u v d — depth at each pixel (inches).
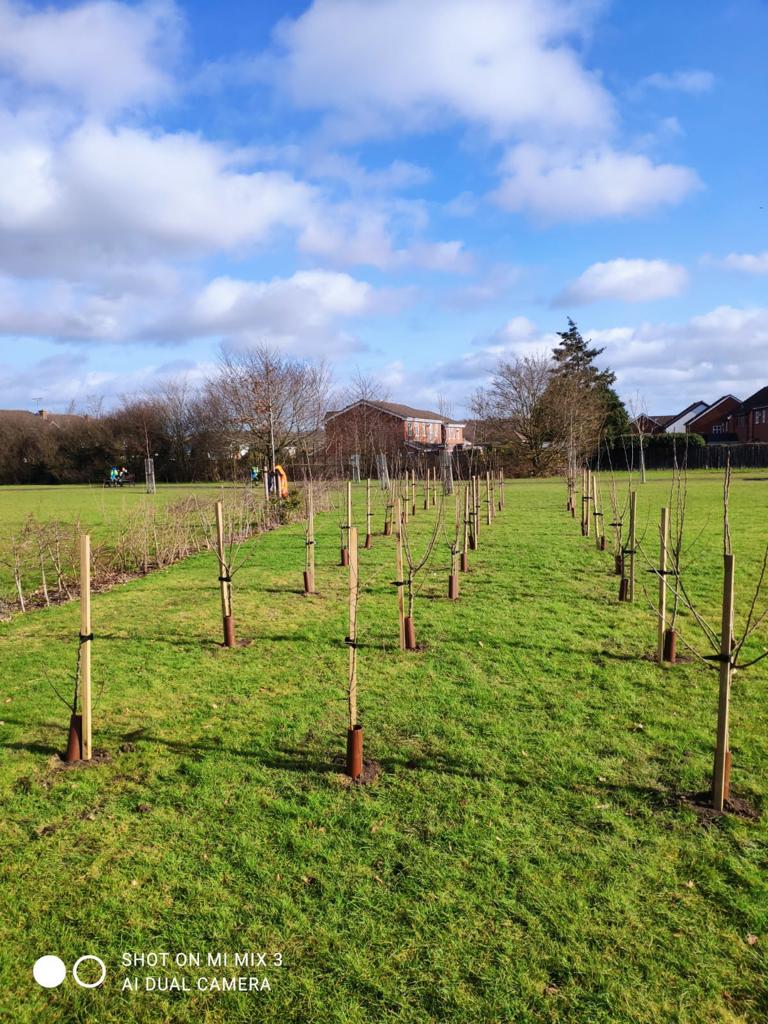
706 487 1034.7
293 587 378.9
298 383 1053.8
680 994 99.8
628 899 118.6
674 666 235.0
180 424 2043.6
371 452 1138.0
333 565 446.6
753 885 121.6
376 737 181.8
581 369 2119.8
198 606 335.6
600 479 1264.8
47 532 474.9
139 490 1481.3
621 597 326.0
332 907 117.4
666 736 180.4
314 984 102.6
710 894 119.8
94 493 1368.1
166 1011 99.0
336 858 130.3
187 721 193.9
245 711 200.5
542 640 264.5
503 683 220.1
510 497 994.1
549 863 128.1
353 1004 98.9
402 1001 99.2
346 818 143.2
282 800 150.7
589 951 107.7
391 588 366.6
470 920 114.2
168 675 233.1
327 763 167.9
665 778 159.0
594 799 150.2
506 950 108.0
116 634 286.5
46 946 110.6
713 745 175.2
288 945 110.0
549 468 1790.1
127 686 223.0
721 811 144.7
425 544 530.6
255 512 695.7
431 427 2158.0
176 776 162.6
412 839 135.9
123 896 121.2
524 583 371.9
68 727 191.5
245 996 100.8
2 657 258.2
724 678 142.9
